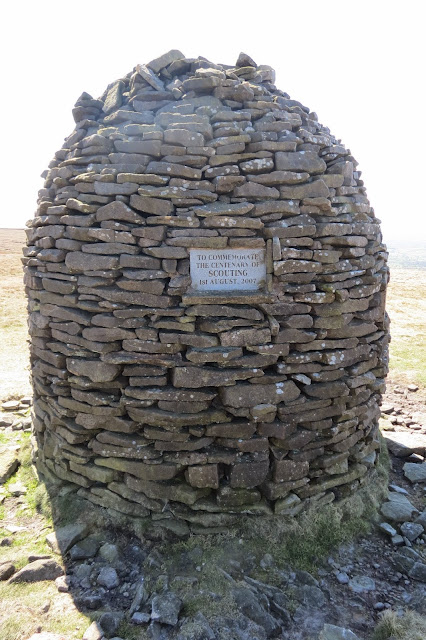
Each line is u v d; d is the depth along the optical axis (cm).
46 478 498
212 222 390
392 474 559
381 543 429
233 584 354
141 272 395
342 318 430
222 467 418
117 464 426
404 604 357
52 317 455
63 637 308
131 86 478
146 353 404
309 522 419
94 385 424
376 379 509
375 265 466
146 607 335
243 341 398
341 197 440
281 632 323
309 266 408
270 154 411
